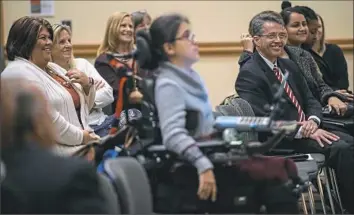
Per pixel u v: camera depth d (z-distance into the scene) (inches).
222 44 450.0
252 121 191.6
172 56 196.9
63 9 450.6
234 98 273.4
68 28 311.6
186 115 192.4
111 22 341.4
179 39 195.9
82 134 256.1
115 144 206.1
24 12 448.8
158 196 192.9
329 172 282.5
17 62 258.8
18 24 261.0
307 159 260.2
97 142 207.9
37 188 155.7
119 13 344.2
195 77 199.0
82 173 157.2
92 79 282.2
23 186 156.6
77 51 449.7
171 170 191.2
